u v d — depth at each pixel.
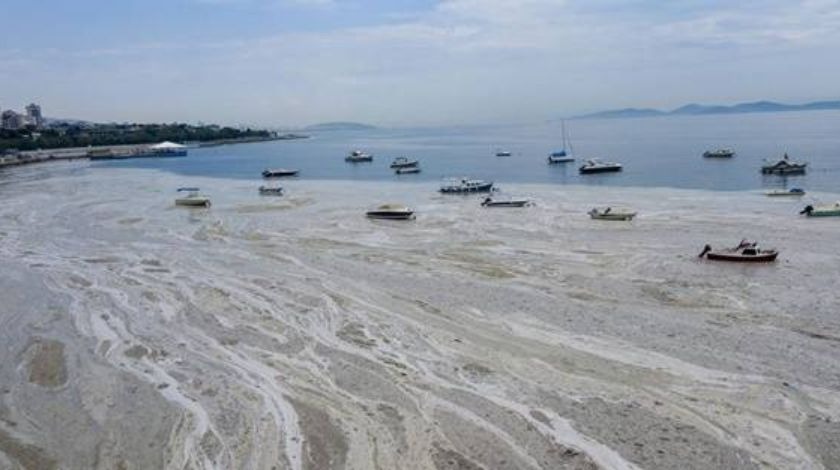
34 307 33.78
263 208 69.50
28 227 59.25
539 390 22.98
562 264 41.03
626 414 21.12
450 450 19.25
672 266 40.00
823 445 19.11
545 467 18.34
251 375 24.83
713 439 19.55
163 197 81.50
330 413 21.62
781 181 78.31
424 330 29.27
